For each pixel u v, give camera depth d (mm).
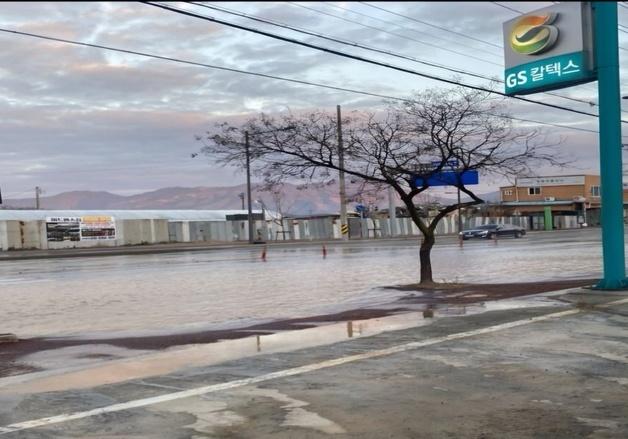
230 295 17000
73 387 7074
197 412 5930
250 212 56812
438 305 13172
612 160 13617
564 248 35688
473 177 21531
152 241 61250
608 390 6273
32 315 13938
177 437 5242
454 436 5090
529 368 7270
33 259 40188
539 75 13461
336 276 21953
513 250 35188
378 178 16672
